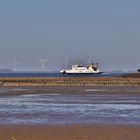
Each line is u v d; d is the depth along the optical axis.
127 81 199.12
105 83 198.38
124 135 47.44
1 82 197.88
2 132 49.47
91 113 72.19
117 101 100.06
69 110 77.50
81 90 152.62
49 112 73.81
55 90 152.75
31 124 56.91
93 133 48.94
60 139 44.94
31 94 129.25
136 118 64.56
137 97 114.69
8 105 89.00
